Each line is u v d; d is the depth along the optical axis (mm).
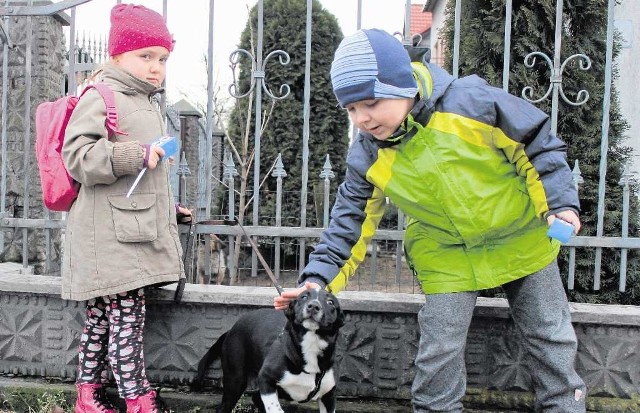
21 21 6406
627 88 7949
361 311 2949
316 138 8617
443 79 2211
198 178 9359
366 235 2473
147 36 2666
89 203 2586
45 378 3146
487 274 2361
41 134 2688
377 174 2324
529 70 4445
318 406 2920
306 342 2354
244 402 2986
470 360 2945
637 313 2832
